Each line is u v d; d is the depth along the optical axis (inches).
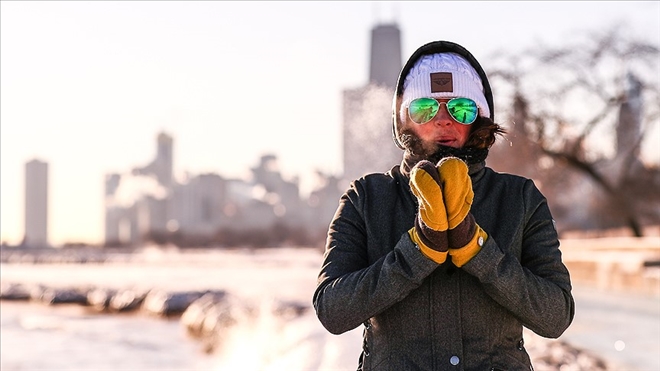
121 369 538.3
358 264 100.4
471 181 98.5
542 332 96.4
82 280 1968.5
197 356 596.4
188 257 4926.2
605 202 1213.7
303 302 747.4
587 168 1101.1
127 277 2111.2
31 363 574.2
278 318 532.7
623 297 532.7
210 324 708.0
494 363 96.3
